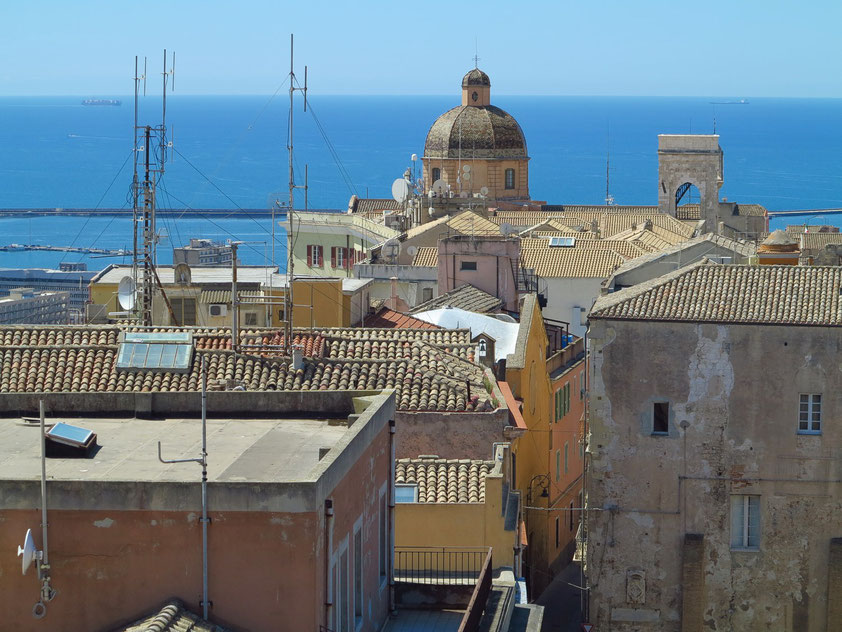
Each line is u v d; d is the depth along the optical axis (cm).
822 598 9481
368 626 4875
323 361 8106
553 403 11931
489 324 11150
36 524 4119
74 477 4331
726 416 9438
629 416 9519
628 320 9438
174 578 4138
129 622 4141
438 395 8031
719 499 9494
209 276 13400
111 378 7544
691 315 9412
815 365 9319
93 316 12656
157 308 11950
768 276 9706
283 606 4141
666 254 14462
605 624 9675
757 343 9350
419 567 6450
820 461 9381
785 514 9462
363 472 4775
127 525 4131
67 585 4141
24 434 4938
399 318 12025
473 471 6875
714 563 9556
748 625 9569
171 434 4984
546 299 15512
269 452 4722
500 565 6531
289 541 4125
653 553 9600
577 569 11712
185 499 4116
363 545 4781
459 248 14312
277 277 13062
